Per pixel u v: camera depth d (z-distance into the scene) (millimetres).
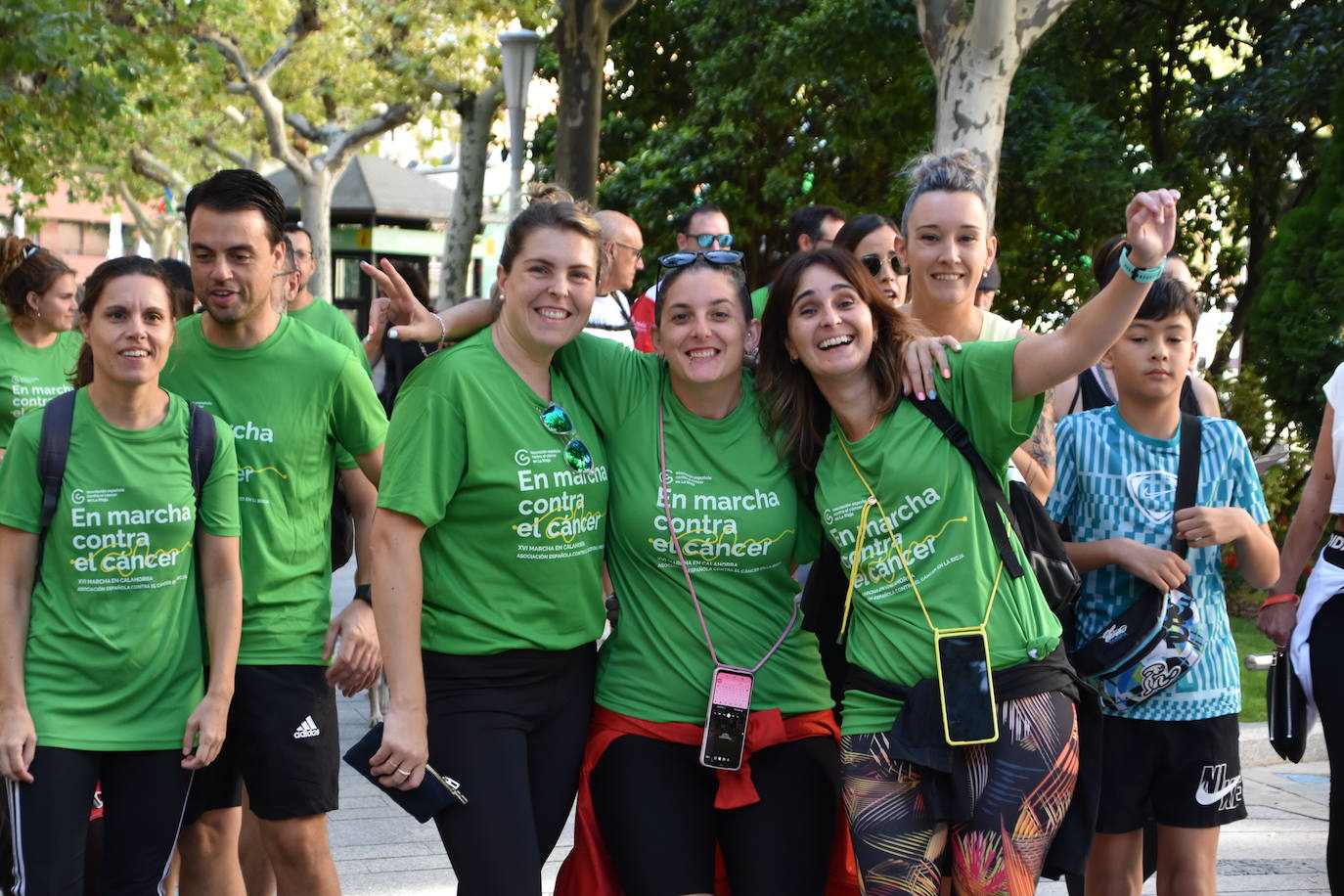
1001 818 3225
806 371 3521
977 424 3340
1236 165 15102
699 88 16234
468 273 23875
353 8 23438
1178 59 16078
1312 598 4039
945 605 3271
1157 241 3047
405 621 3377
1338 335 11547
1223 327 16125
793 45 14391
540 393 3512
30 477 3535
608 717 3557
